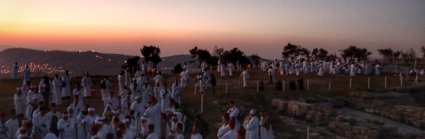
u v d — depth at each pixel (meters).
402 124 40.97
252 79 58.00
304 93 48.50
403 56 102.56
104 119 19.52
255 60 87.06
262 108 41.91
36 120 21.38
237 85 52.47
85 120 21.83
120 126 18.30
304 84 54.53
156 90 36.66
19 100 29.31
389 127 36.47
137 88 35.84
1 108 36.00
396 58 101.81
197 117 25.30
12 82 51.12
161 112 28.69
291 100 44.16
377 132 33.97
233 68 66.06
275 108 42.91
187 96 44.03
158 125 25.36
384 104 45.97
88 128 21.83
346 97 48.53
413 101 49.12
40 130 21.27
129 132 18.91
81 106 26.34
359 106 46.44
